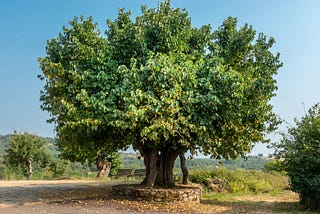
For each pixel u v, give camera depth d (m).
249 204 15.01
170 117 12.93
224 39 17.42
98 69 14.45
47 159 41.16
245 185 21.27
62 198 15.18
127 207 12.84
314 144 13.31
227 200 16.67
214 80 13.88
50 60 15.87
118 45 15.45
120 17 17.14
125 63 15.19
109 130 14.96
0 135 66.94
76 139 15.32
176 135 13.88
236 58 17.11
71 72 14.28
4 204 13.27
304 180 13.22
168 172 16.70
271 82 15.55
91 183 23.61
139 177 28.72
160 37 15.13
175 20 15.68
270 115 16.23
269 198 17.91
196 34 16.56
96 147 17.25
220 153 15.52
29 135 40.97
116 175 30.75
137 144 16.42
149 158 16.66
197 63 14.51
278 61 17.34
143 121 12.97
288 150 13.78
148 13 16.03
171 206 13.38
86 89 14.28
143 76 13.37
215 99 12.96
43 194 16.56
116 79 14.16
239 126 14.98
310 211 12.88
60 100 14.52
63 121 15.23
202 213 12.14
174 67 13.55
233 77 13.66
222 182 21.30
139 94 12.65
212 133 14.25
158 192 14.49
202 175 22.38
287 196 18.97
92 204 13.34
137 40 14.88
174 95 12.92
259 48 17.44
